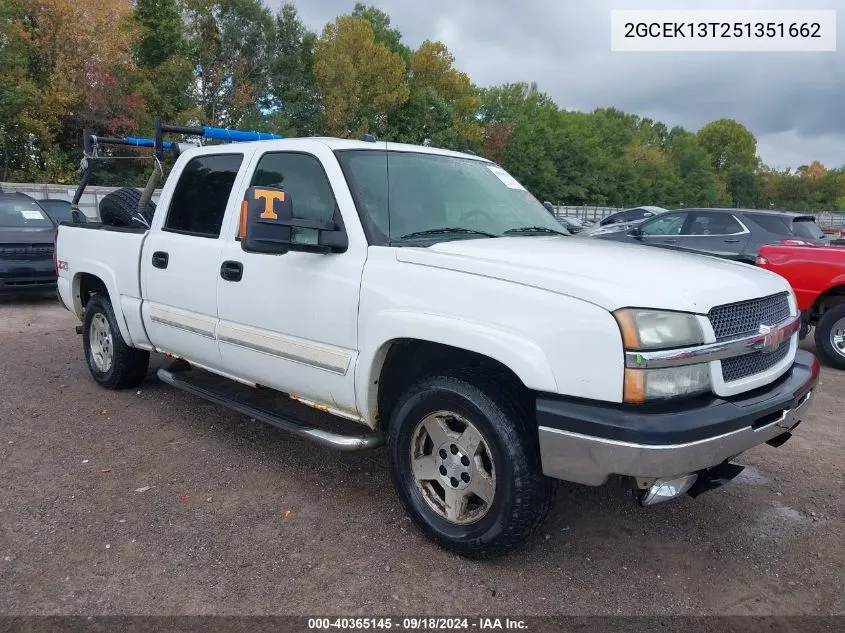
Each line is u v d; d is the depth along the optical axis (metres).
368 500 3.67
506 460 2.78
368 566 3.02
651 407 2.53
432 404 3.04
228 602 2.75
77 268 5.49
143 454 4.25
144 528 3.32
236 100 39.59
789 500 3.80
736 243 9.44
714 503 3.75
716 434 2.56
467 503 3.09
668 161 85.56
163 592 2.81
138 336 4.88
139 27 31.34
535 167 61.03
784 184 104.44
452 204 3.73
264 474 3.98
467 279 2.88
